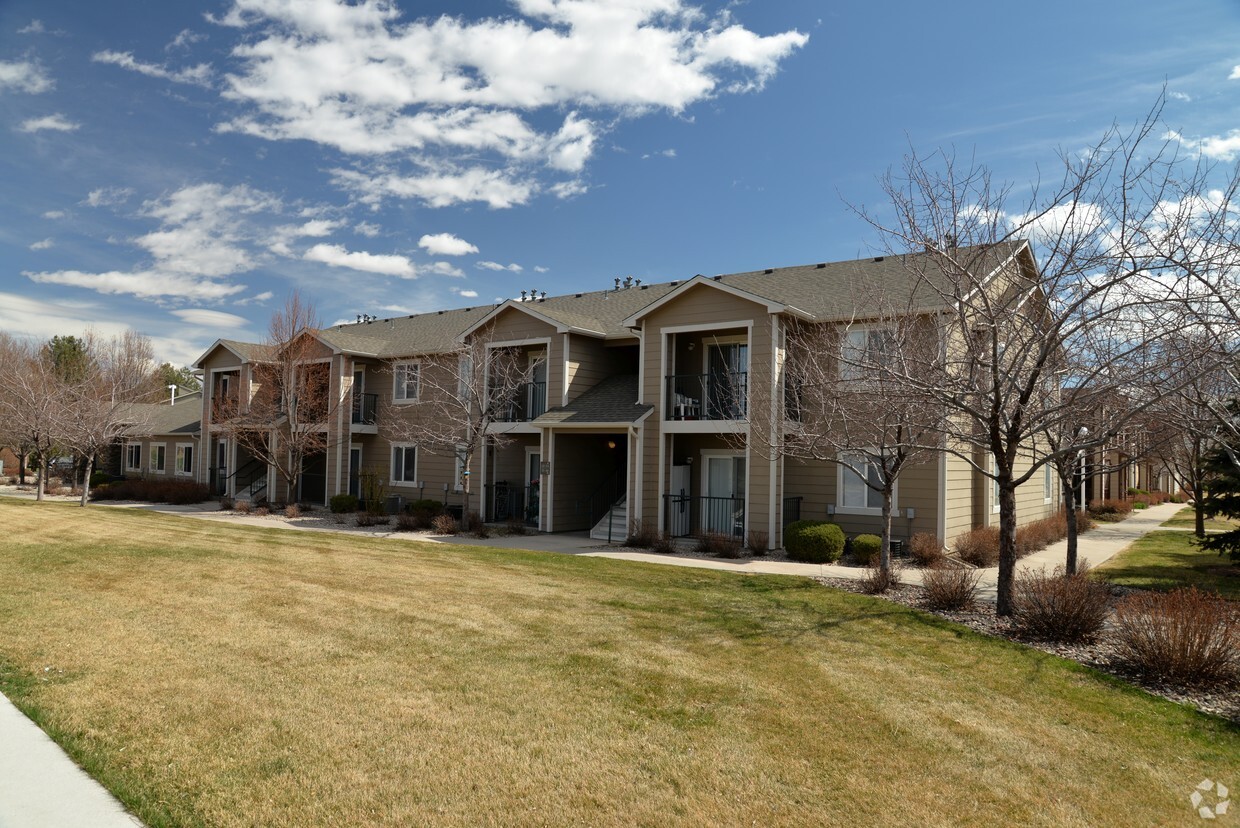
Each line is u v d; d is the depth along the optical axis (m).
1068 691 6.98
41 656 6.59
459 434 21.69
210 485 30.73
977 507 17.62
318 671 6.58
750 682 6.78
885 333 11.49
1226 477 13.85
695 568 13.70
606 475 21.45
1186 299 6.89
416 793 4.50
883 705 6.35
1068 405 8.74
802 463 17.33
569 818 4.30
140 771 4.59
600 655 7.41
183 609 8.59
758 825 4.32
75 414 26.86
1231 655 7.30
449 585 10.88
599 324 21.70
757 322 16.62
